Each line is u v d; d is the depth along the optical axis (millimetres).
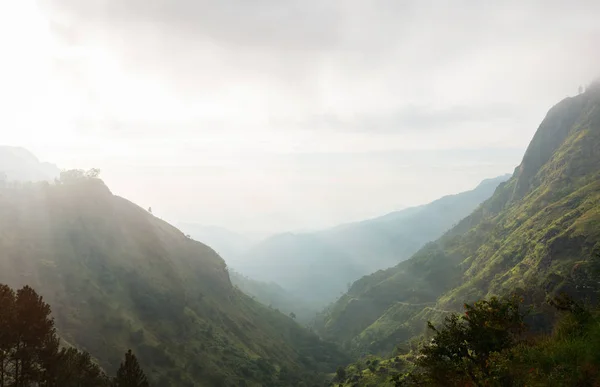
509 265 173875
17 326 28047
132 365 36250
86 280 137000
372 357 172375
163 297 157875
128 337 125125
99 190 191500
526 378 12102
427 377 15547
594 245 111938
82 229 160875
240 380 136250
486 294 159375
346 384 134000
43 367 30344
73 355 35906
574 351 11961
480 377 13789
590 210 139875
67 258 142125
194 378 124500
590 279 93500
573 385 10875
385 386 109625
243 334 188375
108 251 163625
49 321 30781
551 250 131875
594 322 12836
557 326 14539
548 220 173250
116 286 146875
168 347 132625
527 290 117938
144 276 164250
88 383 35469
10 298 29391
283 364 180500
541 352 12914
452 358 15305
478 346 14703
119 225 184625
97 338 115875
